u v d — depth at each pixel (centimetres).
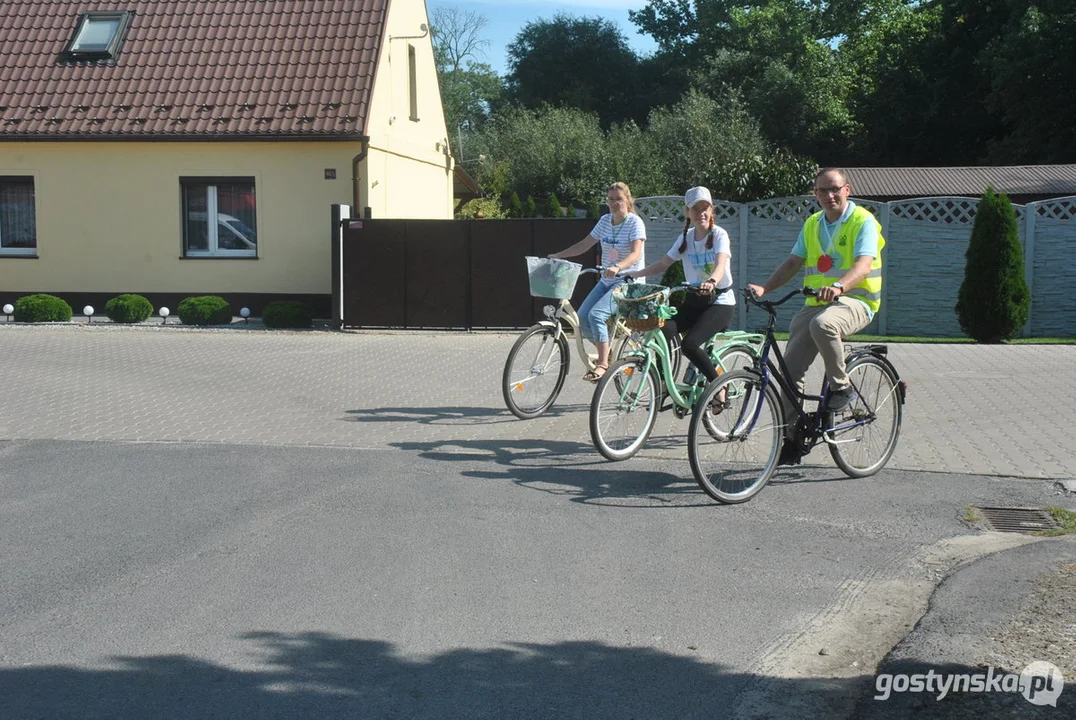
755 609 506
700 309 806
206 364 1327
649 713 398
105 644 460
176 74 2020
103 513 666
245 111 1948
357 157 1928
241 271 1975
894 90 4975
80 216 1989
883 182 3033
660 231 1755
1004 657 439
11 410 1015
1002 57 4212
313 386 1159
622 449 803
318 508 676
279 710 398
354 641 464
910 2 5359
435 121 2472
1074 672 425
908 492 720
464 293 1698
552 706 403
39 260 2005
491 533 623
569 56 6500
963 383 1155
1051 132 4144
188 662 441
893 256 1694
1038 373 1223
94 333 1670
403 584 536
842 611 505
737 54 5250
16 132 1944
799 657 451
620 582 541
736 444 691
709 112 4134
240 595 520
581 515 661
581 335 942
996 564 555
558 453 831
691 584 539
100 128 1942
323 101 1950
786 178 2147
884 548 600
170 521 648
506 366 951
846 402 718
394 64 2133
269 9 2097
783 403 716
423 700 407
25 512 668
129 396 1093
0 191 2019
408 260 1700
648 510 673
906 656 443
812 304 724
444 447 853
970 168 3206
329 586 533
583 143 3925
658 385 809
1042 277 1645
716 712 400
